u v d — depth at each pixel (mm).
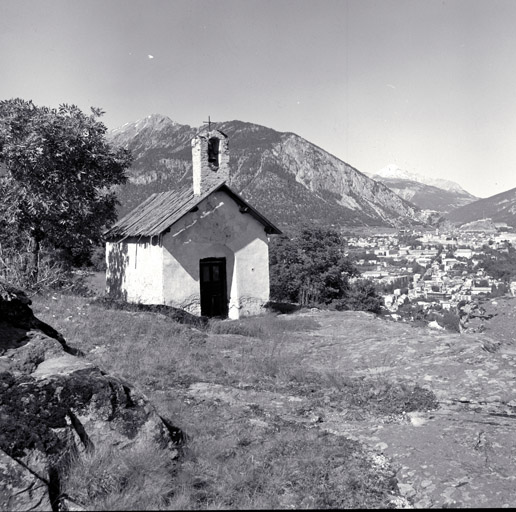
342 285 42562
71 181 20359
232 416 7461
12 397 5148
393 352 11555
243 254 20094
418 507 5102
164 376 9445
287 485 5469
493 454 6191
